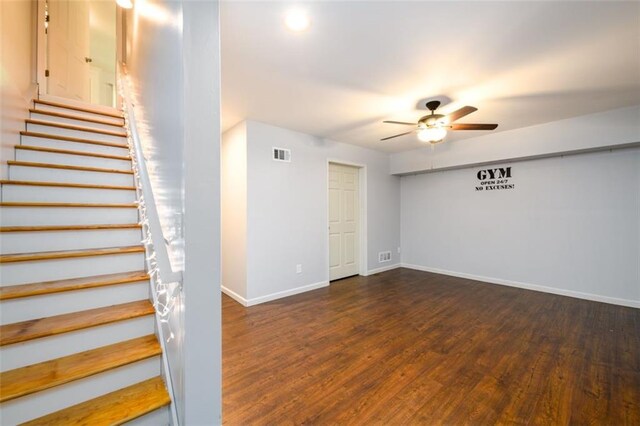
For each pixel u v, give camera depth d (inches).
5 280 57.7
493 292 155.8
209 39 45.1
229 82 97.9
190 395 43.8
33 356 49.0
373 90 104.1
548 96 110.3
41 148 86.7
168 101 57.1
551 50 79.4
